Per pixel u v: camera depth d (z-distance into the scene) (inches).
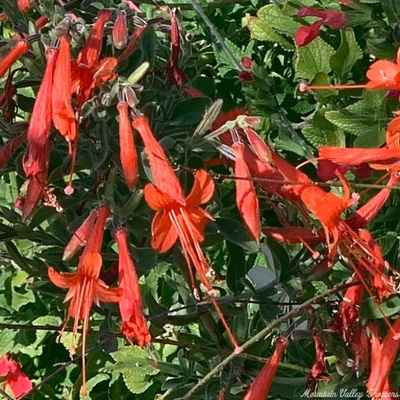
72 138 12.2
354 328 14.1
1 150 13.4
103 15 12.9
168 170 12.3
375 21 15.8
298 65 15.9
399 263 15.0
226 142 13.7
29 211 12.5
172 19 13.8
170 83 14.1
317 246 14.7
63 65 12.1
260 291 14.9
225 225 14.1
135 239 16.0
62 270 15.3
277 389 15.5
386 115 15.3
